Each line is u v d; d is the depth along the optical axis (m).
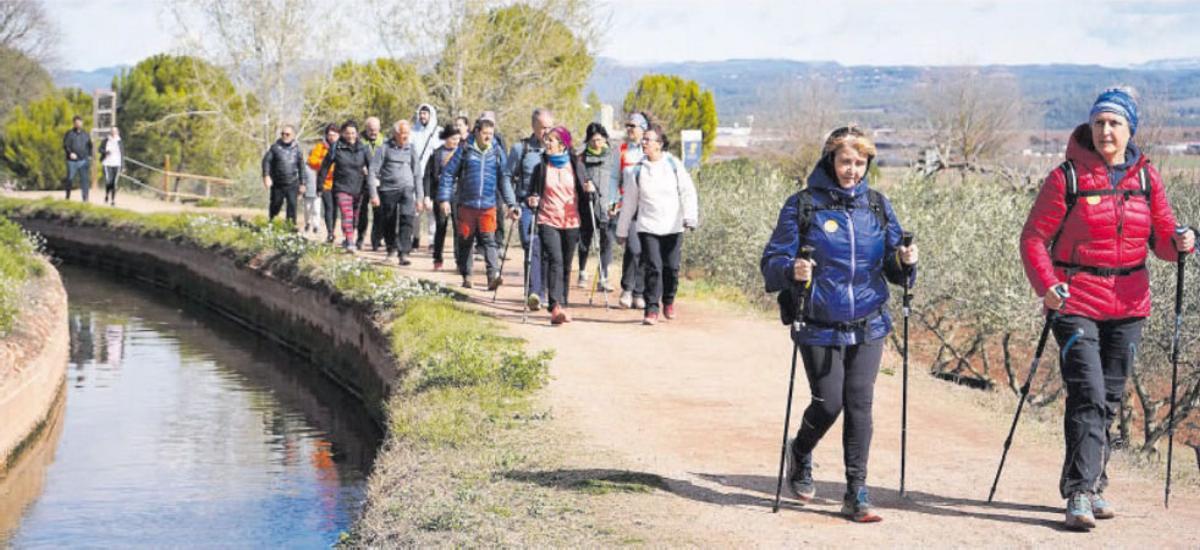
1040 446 10.01
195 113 39.41
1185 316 14.07
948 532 7.31
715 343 14.55
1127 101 7.29
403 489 8.74
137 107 45.38
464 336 13.89
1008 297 15.72
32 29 63.56
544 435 10.02
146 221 31.42
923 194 19.61
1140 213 7.34
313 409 16.47
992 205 17.83
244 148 40.41
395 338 14.77
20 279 20.00
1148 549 6.97
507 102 33.50
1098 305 7.37
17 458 13.85
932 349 19.58
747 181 23.95
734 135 57.06
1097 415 7.34
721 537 7.25
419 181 20.55
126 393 17.52
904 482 8.13
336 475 13.02
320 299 19.52
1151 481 9.01
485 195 17.20
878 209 7.36
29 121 46.12
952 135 38.72
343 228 21.98
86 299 27.61
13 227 24.89
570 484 8.51
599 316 16.06
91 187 45.12
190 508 11.73
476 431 10.20
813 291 7.35
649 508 7.89
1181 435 16.14
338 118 36.81
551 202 15.13
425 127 21.00
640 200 15.56
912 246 7.24
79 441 14.66
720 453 9.50
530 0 32.97
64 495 12.24
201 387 17.98
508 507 8.00
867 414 7.50
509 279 19.22
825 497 8.16
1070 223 7.38
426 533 7.62
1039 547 7.00
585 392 11.73
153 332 23.19
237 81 37.97
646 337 14.79
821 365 7.44
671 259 15.81
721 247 21.67
